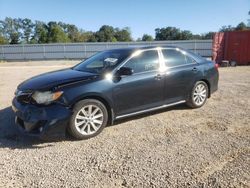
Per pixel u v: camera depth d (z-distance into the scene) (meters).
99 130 5.11
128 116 5.57
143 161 4.09
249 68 17.19
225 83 10.65
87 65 6.01
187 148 4.51
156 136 5.05
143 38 84.50
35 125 4.67
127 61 5.53
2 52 39.72
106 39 89.12
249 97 8.01
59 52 38.22
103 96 5.07
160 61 6.02
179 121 5.86
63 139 4.93
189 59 6.63
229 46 20.00
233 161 4.05
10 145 4.71
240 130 5.30
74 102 4.76
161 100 6.01
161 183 3.51
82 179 3.63
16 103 5.04
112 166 3.96
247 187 3.39
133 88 5.46
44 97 4.66
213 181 3.53
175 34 88.31
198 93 6.76
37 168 3.93
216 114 6.33
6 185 3.51
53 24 87.94
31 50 38.84
